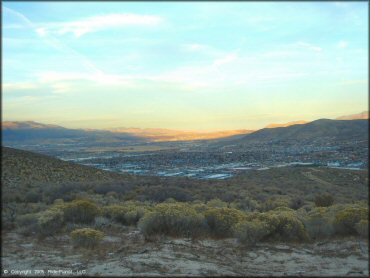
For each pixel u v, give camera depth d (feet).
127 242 37.04
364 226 35.68
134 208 51.67
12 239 38.19
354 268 27.30
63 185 104.88
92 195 90.94
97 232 35.78
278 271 27.27
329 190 149.59
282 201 89.66
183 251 33.24
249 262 29.89
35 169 131.34
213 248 34.35
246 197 98.89
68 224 45.57
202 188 127.85
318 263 29.01
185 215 40.75
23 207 62.95
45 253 32.58
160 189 107.86
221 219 39.29
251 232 35.88
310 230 37.88
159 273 26.66
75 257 31.37
